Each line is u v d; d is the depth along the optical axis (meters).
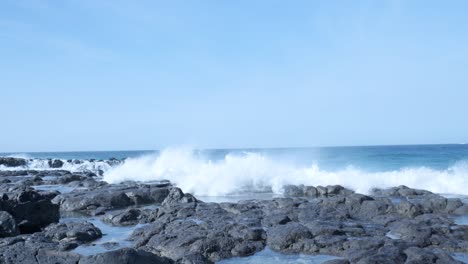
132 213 17.25
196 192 27.19
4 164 60.94
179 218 15.43
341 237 12.16
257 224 14.18
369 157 47.69
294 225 12.96
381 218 15.14
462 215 16.88
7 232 13.18
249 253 11.71
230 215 15.62
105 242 13.16
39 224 15.73
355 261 9.84
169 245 11.83
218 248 11.62
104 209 20.34
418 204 16.77
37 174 42.69
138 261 9.15
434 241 11.89
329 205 17.69
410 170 29.33
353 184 27.44
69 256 9.87
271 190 27.69
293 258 11.23
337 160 43.72
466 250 11.47
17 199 15.70
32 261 9.65
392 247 10.44
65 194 22.36
